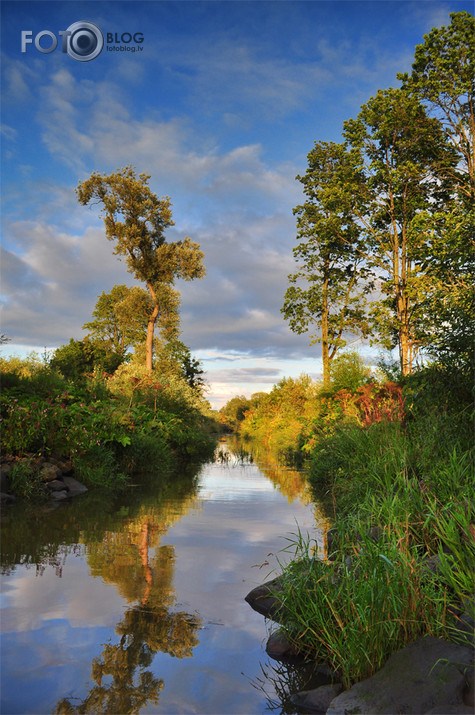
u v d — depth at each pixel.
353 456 8.84
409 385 6.63
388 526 3.84
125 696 2.39
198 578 4.18
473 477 4.53
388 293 23.84
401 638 2.81
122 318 33.69
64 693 2.40
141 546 5.18
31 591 3.76
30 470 8.05
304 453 18.02
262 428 38.38
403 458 5.85
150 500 8.25
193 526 6.19
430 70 21.80
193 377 48.38
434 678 2.38
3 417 8.91
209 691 2.49
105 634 3.08
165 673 2.65
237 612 3.50
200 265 32.62
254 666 2.78
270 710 2.37
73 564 4.49
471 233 8.82
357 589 3.02
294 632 3.12
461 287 6.70
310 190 29.88
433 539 3.88
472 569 3.10
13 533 5.62
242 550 5.05
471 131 21.97
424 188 24.25
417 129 22.20
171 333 33.84
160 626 3.22
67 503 7.67
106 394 15.95
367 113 22.81
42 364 17.39
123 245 31.02
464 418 5.81
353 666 2.69
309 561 3.63
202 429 23.02
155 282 32.69
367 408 11.23
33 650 2.83
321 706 2.41
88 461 10.12
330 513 7.04
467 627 2.74
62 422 9.72
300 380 28.98
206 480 11.48
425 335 6.58
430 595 2.97
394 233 24.06
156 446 13.45
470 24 20.88
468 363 5.79
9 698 2.34
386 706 2.30
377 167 23.75
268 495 9.01
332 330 30.64
